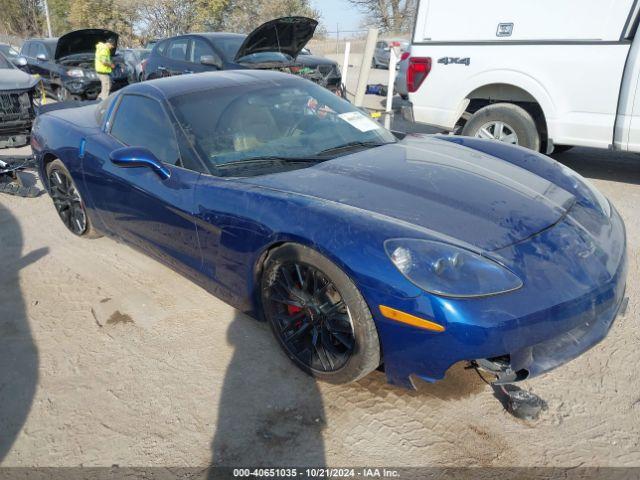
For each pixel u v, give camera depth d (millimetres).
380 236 2098
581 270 2148
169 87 3375
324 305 2346
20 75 7000
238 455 2133
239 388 2510
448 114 6070
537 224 2305
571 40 5051
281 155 2939
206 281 2955
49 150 4098
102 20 32312
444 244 2057
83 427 2330
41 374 2697
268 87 3465
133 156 2865
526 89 5414
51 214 4980
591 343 2205
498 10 5438
